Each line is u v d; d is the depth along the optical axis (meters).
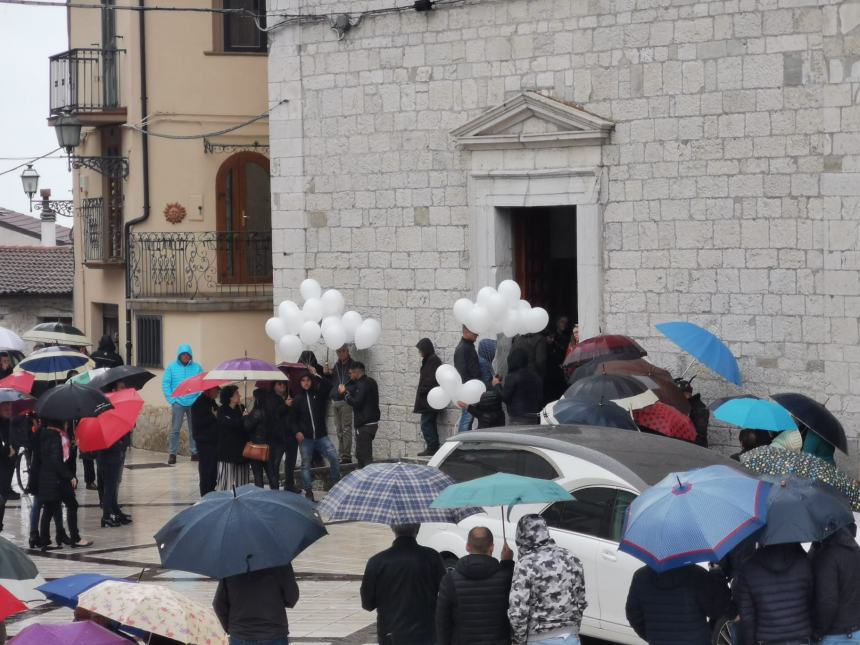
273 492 9.62
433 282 20.39
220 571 9.01
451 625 9.00
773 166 17.12
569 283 21.16
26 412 18.14
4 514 19.84
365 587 9.53
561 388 19.84
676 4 17.78
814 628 8.82
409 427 20.72
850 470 16.59
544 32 19.02
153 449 25.86
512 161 19.41
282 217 21.89
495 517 11.87
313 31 21.38
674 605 8.65
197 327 25.45
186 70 26.17
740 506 8.35
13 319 38.16
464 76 19.86
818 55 16.69
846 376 16.62
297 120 21.62
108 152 27.78
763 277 17.27
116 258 27.59
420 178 20.42
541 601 8.82
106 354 24.28
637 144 18.25
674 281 18.02
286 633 9.48
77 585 7.64
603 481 11.06
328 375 20.92
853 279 16.53
